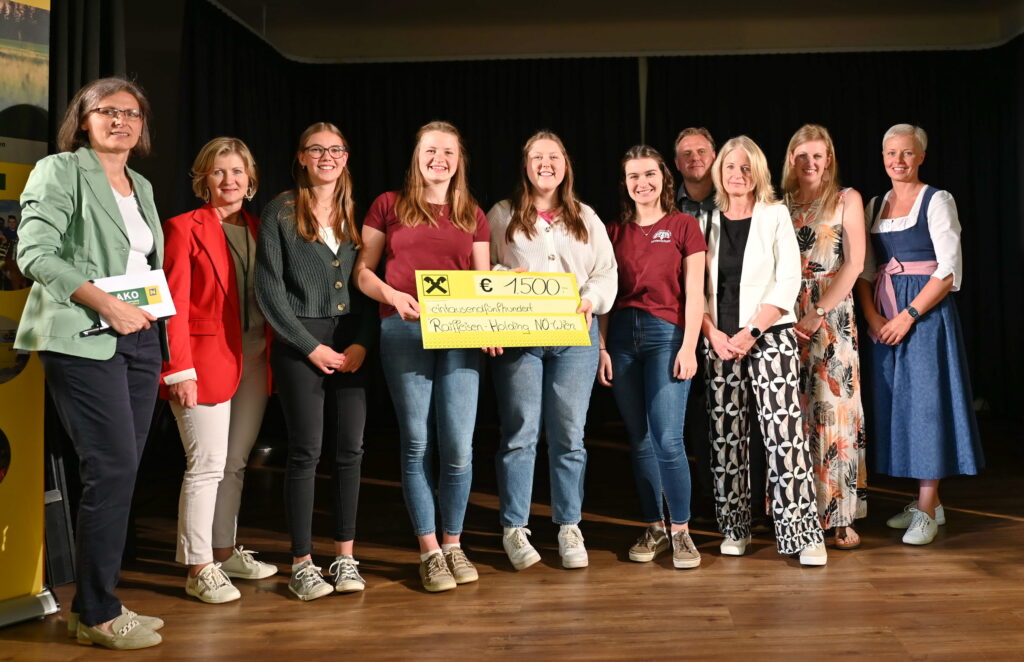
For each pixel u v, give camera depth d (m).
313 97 6.59
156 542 3.17
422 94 6.54
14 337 2.35
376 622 2.29
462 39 6.60
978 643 2.07
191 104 5.14
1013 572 2.59
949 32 6.38
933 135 6.28
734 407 2.76
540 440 5.49
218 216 2.53
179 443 5.34
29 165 2.41
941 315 3.03
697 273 2.69
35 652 2.12
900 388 3.08
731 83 6.39
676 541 2.75
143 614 2.37
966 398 3.03
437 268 2.55
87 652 2.12
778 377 2.70
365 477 4.50
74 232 2.09
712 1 6.04
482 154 6.52
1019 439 5.13
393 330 2.52
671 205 2.76
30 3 2.42
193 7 5.11
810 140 2.91
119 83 2.14
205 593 2.45
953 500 3.58
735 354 2.69
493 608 2.38
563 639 2.15
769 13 6.30
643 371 2.78
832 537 3.02
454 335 2.47
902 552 2.83
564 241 2.69
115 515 2.12
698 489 3.87
